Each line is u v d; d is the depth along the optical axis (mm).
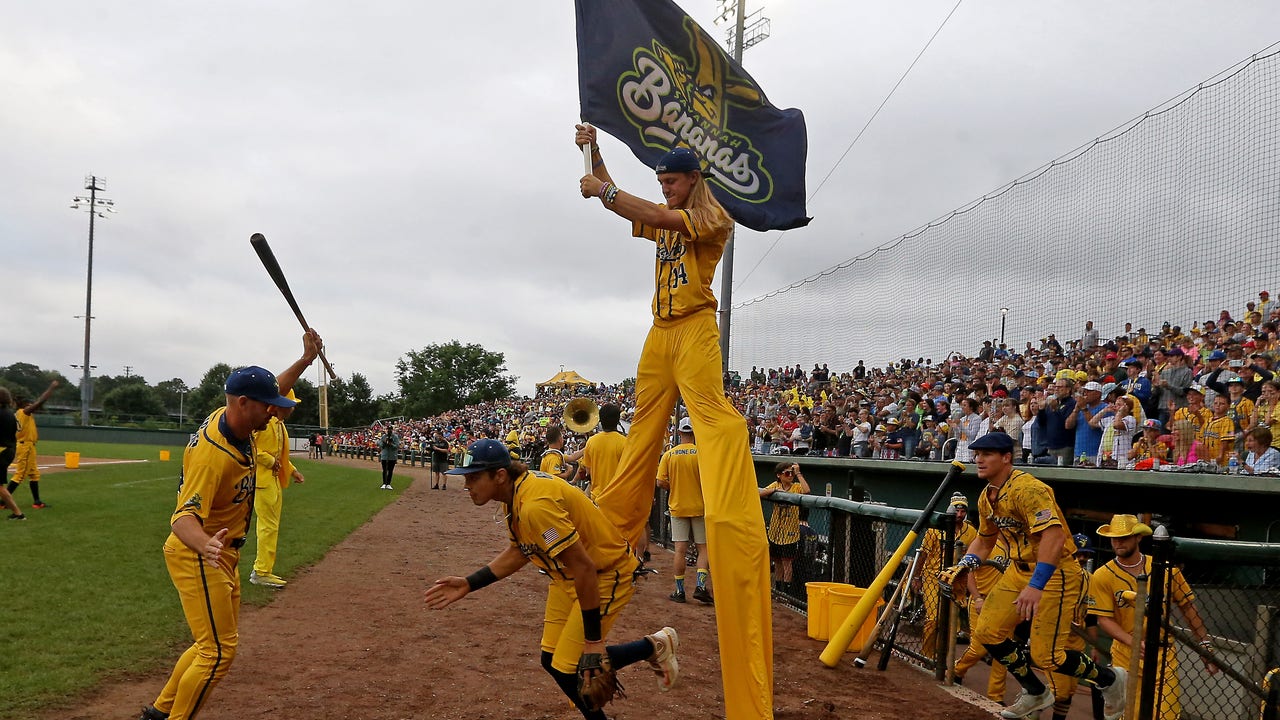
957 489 7746
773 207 5293
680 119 4848
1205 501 5762
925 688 5758
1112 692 4793
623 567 4164
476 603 7750
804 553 9078
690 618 7738
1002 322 10141
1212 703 4672
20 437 12430
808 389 18141
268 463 7965
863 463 9195
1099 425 8305
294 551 10133
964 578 5977
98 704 4457
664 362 4121
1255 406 6965
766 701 3703
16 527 10367
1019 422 9727
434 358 91625
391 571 9289
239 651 5754
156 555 8836
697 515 8594
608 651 4172
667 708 5031
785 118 5422
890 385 15609
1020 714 5020
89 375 51781
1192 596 4742
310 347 4773
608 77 4555
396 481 26703
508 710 4812
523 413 44562
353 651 5910
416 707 4785
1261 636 4637
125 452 37812
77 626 5863
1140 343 10547
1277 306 9023
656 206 3775
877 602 6508
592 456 8688
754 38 14906
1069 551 4848
